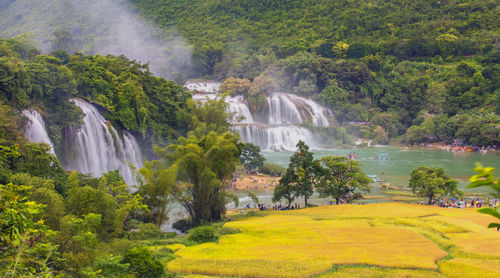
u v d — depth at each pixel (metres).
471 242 49.38
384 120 193.12
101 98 97.88
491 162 130.75
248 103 192.25
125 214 49.06
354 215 65.50
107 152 96.69
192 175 65.50
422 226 56.81
